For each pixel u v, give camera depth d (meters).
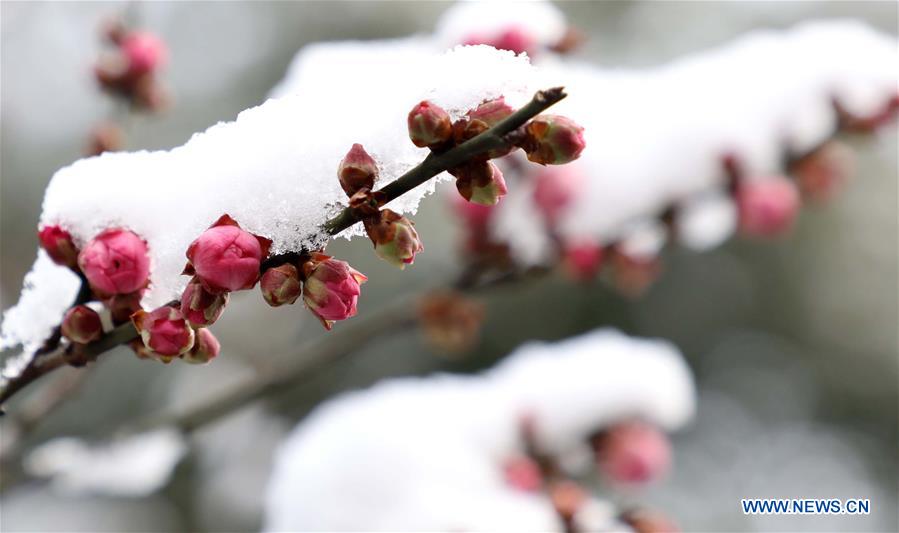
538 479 0.52
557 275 0.58
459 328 0.55
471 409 0.56
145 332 0.33
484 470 0.52
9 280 1.18
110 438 0.56
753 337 1.58
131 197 0.34
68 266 0.35
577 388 0.55
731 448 1.52
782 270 1.57
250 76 1.58
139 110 0.55
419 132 0.33
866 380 1.59
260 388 0.56
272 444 1.43
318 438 0.54
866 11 1.53
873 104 0.57
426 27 1.53
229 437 1.36
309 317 1.30
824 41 0.60
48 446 0.56
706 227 0.61
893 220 1.55
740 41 0.64
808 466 1.53
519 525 0.47
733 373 1.57
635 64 1.45
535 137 0.33
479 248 0.54
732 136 0.56
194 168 0.34
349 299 0.33
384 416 0.54
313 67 0.50
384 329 0.56
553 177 0.52
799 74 0.58
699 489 1.46
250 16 1.60
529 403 0.56
